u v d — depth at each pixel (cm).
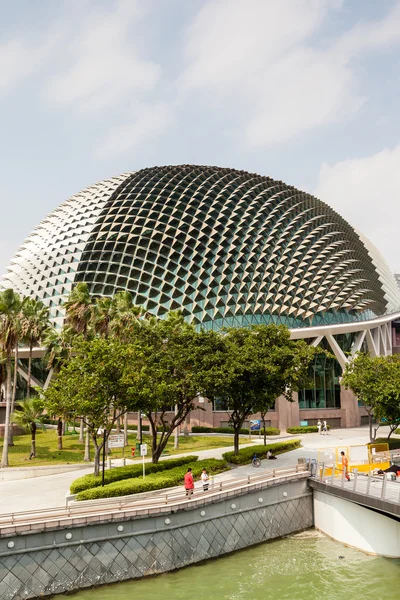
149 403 2736
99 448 2614
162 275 6366
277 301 6097
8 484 2889
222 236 6525
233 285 6128
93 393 2533
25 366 6981
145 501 2000
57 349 4462
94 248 6862
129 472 2652
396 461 2973
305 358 3353
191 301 6116
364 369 4144
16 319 3719
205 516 2089
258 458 3256
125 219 6912
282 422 5550
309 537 2361
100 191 7744
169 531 1953
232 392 3097
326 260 6681
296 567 1956
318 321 6212
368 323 6269
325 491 2384
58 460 3609
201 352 3039
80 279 6744
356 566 1964
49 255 7206
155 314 6062
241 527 2206
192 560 2000
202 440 4794
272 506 2355
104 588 1778
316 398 6172
